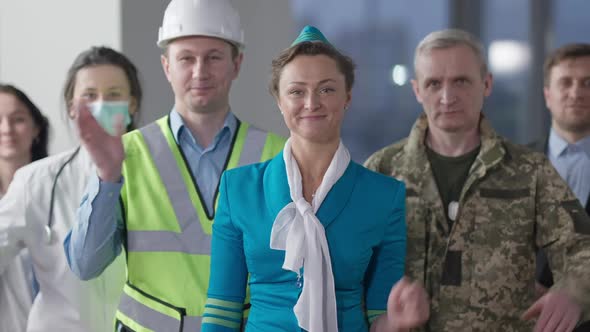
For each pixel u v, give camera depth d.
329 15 5.11
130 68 2.47
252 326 1.69
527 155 2.20
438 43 2.17
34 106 2.93
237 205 1.72
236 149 2.22
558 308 1.91
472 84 2.16
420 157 2.23
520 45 5.42
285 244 1.65
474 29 5.35
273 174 1.72
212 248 1.77
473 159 2.22
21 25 3.89
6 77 3.89
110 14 3.87
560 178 2.17
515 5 5.39
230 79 2.20
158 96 3.92
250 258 1.70
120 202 2.11
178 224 2.12
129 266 2.11
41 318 2.33
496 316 2.14
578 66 2.90
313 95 1.65
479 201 2.17
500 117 5.47
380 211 1.71
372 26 5.19
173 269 2.09
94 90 2.39
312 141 1.69
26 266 2.59
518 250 2.16
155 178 2.15
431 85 2.18
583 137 2.96
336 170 1.69
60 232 2.34
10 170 2.90
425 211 2.20
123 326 2.09
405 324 1.55
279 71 1.69
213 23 2.13
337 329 1.65
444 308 2.16
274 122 4.29
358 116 5.26
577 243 2.10
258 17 4.30
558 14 5.41
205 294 2.08
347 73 1.70
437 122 2.19
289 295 1.67
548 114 5.45
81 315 2.33
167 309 2.07
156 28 3.91
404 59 5.25
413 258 2.19
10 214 2.35
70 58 3.89
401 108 5.26
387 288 1.73
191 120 2.20
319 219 1.67
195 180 2.17
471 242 2.16
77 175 2.39
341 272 1.68
